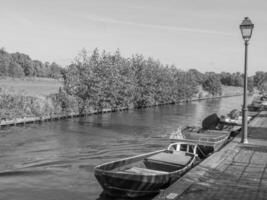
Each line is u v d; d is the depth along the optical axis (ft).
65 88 131.95
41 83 245.65
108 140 73.61
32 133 81.87
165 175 31.86
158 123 107.24
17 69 286.05
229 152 38.47
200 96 277.23
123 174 30.94
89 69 137.18
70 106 119.65
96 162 52.85
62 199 35.55
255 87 461.37
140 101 173.78
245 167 31.55
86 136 78.54
